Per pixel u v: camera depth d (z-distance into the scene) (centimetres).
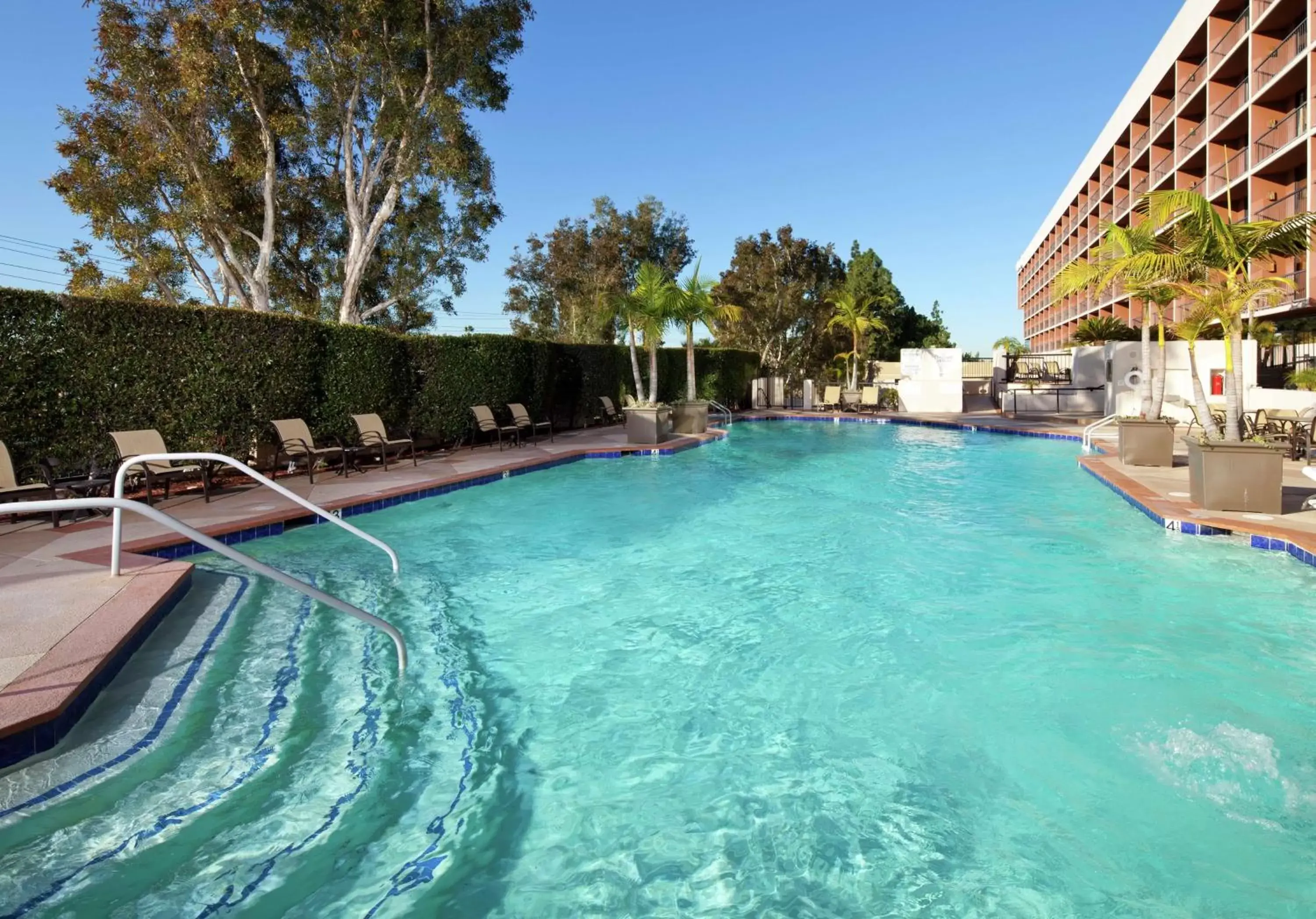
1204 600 481
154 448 760
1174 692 352
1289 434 1068
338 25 1469
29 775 265
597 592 523
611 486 993
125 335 796
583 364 1934
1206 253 851
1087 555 600
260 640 418
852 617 467
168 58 1370
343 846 241
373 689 361
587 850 242
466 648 418
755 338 2964
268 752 298
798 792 276
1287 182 2205
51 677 310
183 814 255
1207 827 250
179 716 324
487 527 733
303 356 1027
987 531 698
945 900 216
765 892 221
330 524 742
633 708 345
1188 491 788
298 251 1903
